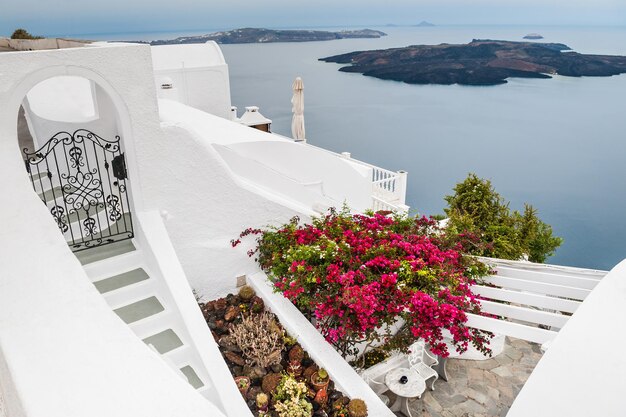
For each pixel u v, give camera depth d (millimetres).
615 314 4203
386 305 6523
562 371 3812
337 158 11305
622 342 3932
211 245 8258
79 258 7055
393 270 6926
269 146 10359
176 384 2984
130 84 6570
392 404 8023
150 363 3127
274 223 8812
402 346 6941
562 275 5969
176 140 7305
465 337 6027
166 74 16672
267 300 8227
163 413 2742
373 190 16859
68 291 3689
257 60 144250
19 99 5773
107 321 3457
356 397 6324
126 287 6742
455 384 8586
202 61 18344
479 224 12039
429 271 6688
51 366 2992
